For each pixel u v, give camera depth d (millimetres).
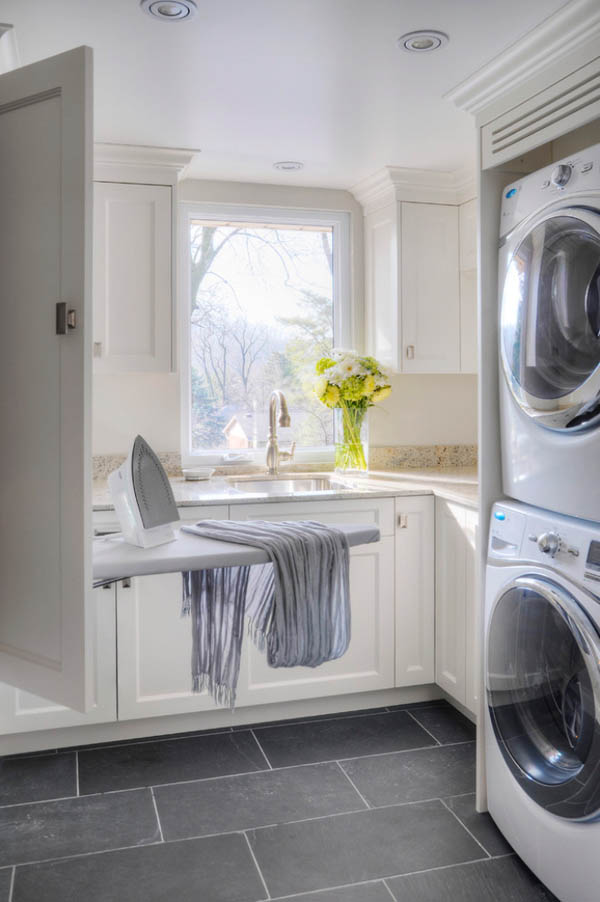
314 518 3029
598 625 1729
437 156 3309
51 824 2301
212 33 2215
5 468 1721
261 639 2209
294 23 2162
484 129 2279
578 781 1784
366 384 3523
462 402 3971
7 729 2725
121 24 2160
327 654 2195
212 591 2262
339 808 2393
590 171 1789
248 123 2924
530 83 2066
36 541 1679
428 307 3590
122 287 3211
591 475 1804
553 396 1911
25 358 1672
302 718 3096
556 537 1888
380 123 2930
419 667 3182
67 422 1604
